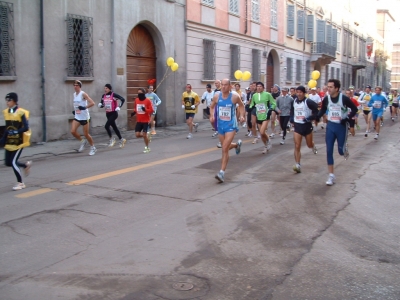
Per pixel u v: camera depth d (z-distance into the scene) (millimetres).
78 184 8047
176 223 5867
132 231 5566
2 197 7211
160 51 19141
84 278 4273
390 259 4734
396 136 16156
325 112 8250
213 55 22531
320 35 38125
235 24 24500
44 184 8109
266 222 5926
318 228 5688
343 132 7957
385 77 75688
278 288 4059
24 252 4910
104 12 15797
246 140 14734
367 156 11234
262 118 11586
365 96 18406
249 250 4961
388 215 6227
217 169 9414
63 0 14219
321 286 4105
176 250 4961
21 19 12992
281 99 13555
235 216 6176
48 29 13805
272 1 29312
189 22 20516
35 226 5750
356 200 6980
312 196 7215
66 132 14680
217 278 4266
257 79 27531
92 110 15617
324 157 11023
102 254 4852
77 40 14852
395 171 9250
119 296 3914
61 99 14391
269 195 7270
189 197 7125
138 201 6891
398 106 26141
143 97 11633
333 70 44750
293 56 33812
